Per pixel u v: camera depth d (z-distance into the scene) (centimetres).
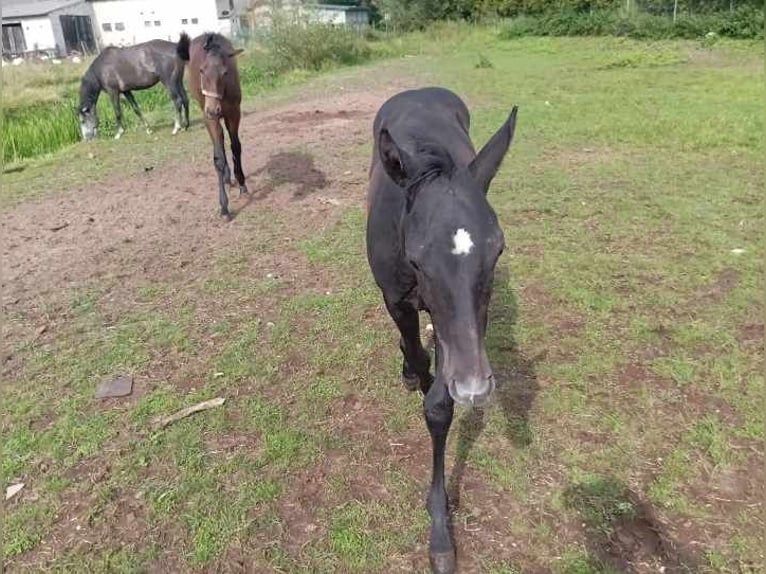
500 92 1236
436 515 254
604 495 276
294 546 262
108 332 439
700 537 255
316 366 383
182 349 412
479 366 186
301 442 320
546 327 404
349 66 1962
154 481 302
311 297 465
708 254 494
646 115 952
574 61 1739
